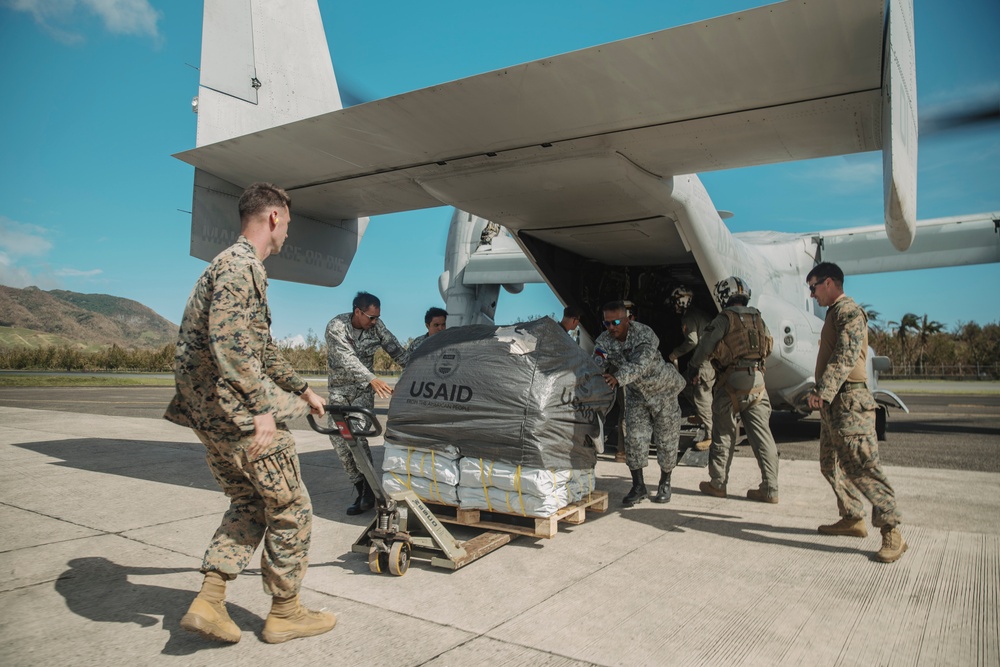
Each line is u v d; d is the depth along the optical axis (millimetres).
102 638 2143
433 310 4758
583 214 5840
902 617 2361
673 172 4902
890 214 3373
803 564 3006
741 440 7723
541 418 3180
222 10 5320
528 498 3205
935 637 2184
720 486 4496
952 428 10164
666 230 6141
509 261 9453
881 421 8211
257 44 5578
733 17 2846
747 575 2848
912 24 3570
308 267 6445
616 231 6293
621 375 3896
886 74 3141
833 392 3016
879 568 2938
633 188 5039
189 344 2016
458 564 2850
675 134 4098
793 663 1992
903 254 8602
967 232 8250
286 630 2127
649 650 2078
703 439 6375
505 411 3232
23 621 2283
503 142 4371
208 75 5191
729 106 3662
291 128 4277
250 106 5500
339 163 4930
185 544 3273
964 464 6074
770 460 4316
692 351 7230
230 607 2443
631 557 3123
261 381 1950
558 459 3262
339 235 6844
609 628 2258
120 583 2693
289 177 5312
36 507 4090
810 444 7676
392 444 3578
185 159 4938
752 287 6859
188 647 2082
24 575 2781
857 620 2334
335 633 2205
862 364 3123
